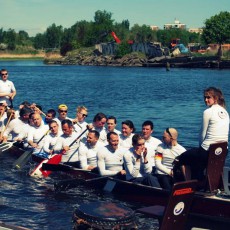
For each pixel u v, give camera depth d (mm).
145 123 10469
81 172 11039
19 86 44438
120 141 11219
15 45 168875
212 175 8219
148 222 8453
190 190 5828
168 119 22922
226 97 33375
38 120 13180
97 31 129750
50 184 10977
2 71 15906
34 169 11789
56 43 170500
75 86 44969
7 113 14484
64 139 12070
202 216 8328
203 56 90125
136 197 9664
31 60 157625
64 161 12156
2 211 8984
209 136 8070
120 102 30562
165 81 52250
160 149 9547
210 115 8047
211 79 54750
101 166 10406
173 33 126562
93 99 32562
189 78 57406
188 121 22203
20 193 10250
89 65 112188
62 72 75688
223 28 98562
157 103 29797
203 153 8141
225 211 8172
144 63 98188
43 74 68812
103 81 52750
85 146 11148
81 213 6504
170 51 105625
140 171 10008
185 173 8453
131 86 45094
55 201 9688
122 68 92062
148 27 128000
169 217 5781
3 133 14281
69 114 24828
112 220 6312
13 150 13961
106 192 10234
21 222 8406
